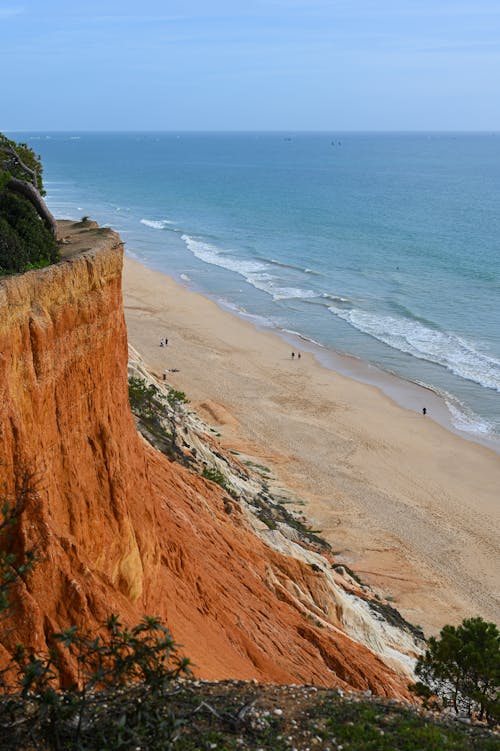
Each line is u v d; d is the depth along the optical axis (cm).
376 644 3316
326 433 6041
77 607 1509
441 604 4103
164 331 8206
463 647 2317
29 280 1616
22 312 1575
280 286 10538
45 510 1516
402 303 9731
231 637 2275
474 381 7188
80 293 1819
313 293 10188
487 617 4028
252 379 7038
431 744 1416
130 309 8931
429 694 2420
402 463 5653
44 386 1636
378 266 11862
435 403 6712
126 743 1197
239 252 12950
